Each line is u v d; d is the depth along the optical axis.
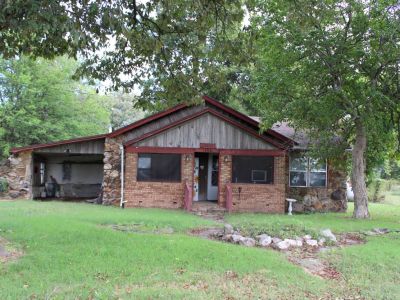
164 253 7.82
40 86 25.48
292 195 19.00
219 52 9.62
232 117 18.28
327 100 13.52
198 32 9.95
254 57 9.88
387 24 12.38
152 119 18.34
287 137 18.02
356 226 12.59
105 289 5.82
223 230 10.76
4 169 20.19
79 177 25.05
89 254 7.53
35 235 8.98
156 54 10.59
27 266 6.74
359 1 12.61
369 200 28.34
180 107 18.28
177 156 17.56
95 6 7.30
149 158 17.55
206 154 19.48
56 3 6.54
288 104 13.59
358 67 13.55
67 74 26.61
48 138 25.77
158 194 17.42
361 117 13.45
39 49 9.33
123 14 7.74
